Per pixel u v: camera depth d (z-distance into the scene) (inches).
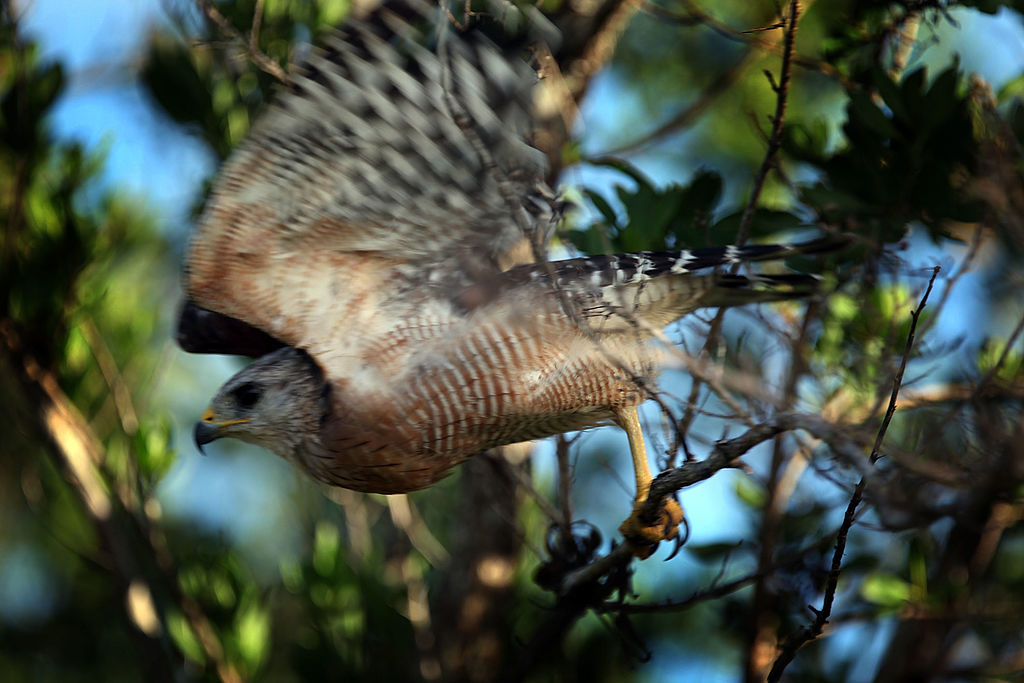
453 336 326.3
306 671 422.3
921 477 309.4
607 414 347.3
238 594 424.2
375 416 327.3
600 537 356.2
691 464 284.0
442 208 316.2
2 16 446.9
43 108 440.5
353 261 325.1
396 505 455.5
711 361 336.8
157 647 416.5
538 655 367.6
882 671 417.1
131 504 429.4
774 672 286.8
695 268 332.2
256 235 314.0
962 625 412.5
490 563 452.8
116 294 480.1
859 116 373.1
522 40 299.9
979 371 364.5
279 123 302.7
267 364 362.3
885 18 391.2
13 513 537.0
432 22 303.0
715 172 384.5
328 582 433.1
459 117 278.2
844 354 377.1
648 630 474.6
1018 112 354.9
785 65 321.7
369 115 305.4
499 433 338.0
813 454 325.7
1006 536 429.4
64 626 522.9
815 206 367.2
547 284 327.3
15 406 461.7
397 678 422.6
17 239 438.0
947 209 362.9
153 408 541.0
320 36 402.3
